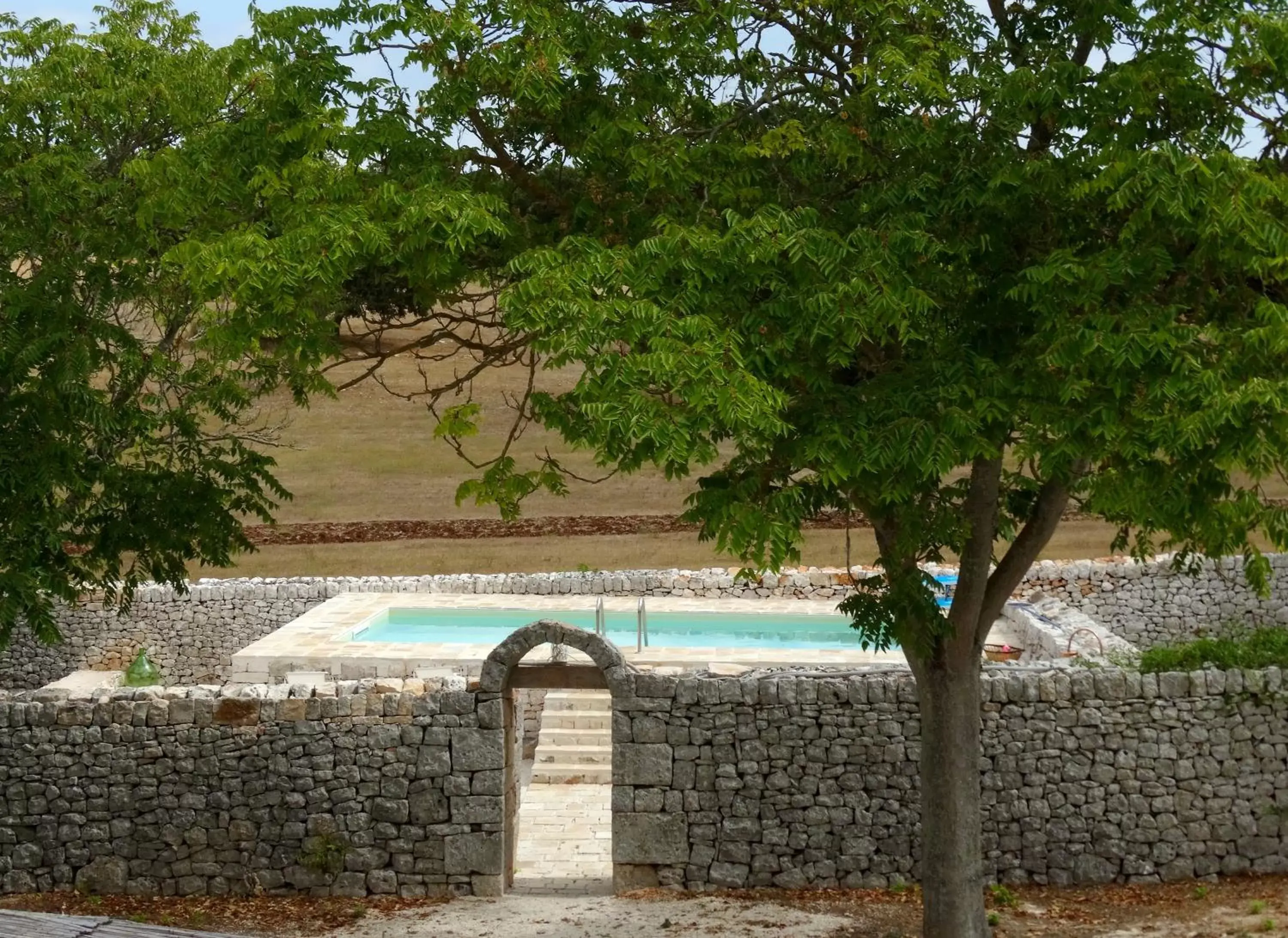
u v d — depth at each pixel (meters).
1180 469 9.05
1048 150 10.10
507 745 14.48
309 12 10.62
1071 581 25.81
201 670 25.98
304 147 10.47
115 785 14.34
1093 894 13.93
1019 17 10.87
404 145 10.23
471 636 23.53
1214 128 9.62
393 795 14.29
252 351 11.21
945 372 9.21
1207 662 14.59
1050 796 14.18
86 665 25.88
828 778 14.24
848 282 8.90
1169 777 14.16
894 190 9.60
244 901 14.16
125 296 14.88
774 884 14.26
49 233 14.19
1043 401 9.10
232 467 14.65
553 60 9.68
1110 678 14.17
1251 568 10.69
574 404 9.85
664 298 9.04
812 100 11.14
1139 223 8.69
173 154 10.97
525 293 8.80
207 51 16.33
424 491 36.81
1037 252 9.77
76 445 13.52
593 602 24.61
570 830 16.78
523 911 13.80
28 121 15.21
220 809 14.30
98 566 14.62
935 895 11.76
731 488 9.51
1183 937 12.52
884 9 10.25
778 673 14.62
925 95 9.65
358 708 14.31
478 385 45.75
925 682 11.76
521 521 34.06
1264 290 9.71
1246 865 14.16
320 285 9.40
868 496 9.72
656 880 14.34
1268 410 8.34
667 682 14.30
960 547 10.27
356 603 24.70
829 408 9.34
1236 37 9.09
